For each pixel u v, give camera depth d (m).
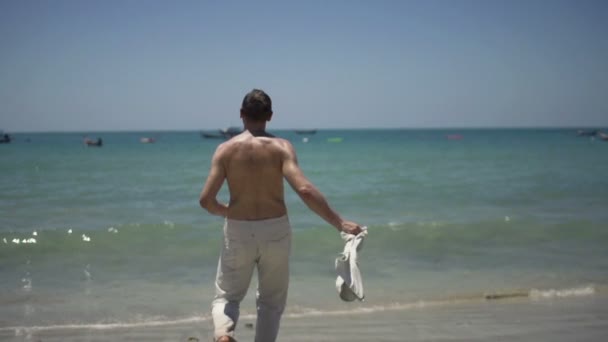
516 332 4.49
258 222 2.86
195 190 15.52
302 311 5.12
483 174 20.69
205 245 8.09
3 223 10.05
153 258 7.37
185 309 5.21
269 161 2.88
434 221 10.30
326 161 29.86
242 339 4.28
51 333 4.47
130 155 36.25
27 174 20.30
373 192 14.97
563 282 6.19
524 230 9.01
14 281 6.19
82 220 10.45
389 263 7.12
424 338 4.34
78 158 32.25
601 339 4.32
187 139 95.50
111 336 4.41
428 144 63.66
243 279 2.94
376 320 4.84
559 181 17.72
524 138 96.38
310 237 8.30
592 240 8.44
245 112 2.97
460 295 5.67
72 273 6.59
